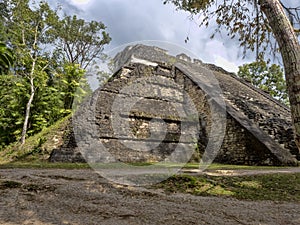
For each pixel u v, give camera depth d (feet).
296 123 7.50
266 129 34.50
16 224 8.46
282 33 8.45
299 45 8.22
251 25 16.74
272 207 11.76
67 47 55.31
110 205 11.22
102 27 55.21
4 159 33.60
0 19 45.01
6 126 45.52
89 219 9.21
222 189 15.21
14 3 44.24
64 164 27.25
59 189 13.93
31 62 46.01
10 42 45.70
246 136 32.40
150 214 10.09
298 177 18.57
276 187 15.97
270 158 29.07
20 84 45.27
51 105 48.11
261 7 9.43
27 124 45.39
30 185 14.67
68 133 35.24
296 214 10.68
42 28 48.98
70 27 54.29
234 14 17.04
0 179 16.33
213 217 9.97
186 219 9.61
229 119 35.29
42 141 34.94
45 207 10.55
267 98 57.06
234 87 54.60
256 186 16.08
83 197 12.43
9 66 7.83
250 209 11.32
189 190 14.99
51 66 52.60
